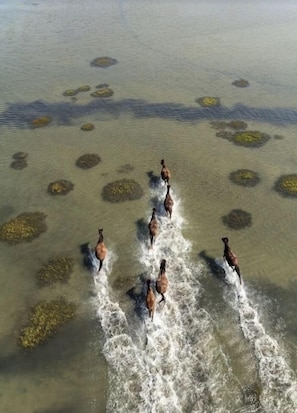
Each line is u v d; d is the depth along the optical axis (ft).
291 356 75.56
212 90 170.60
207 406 68.74
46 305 86.28
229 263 88.94
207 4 285.23
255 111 154.81
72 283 90.94
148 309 81.82
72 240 101.50
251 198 112.57
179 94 168.45
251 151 132.16
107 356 76.84
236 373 73.15
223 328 80.74
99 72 189.16
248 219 105.60
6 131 147.43
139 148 135.23
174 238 100.99
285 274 90.79
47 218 108.27
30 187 119.55
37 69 193.47
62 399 70.59
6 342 79.71
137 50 211.00
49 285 90.58
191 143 137.18
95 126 148.77
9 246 100.68
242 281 89.76
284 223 103.91
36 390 71.97
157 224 100.37
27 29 244.63
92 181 120.98
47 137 143.13
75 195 115.85
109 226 105.09
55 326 82.23
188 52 206.90
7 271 94.27
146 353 77.00
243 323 81.51
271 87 171.53
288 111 154.10
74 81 181.68
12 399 70.69
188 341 78.69
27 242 101.55
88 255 97.25
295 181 117.29
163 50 210.18
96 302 86.69
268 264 93.20
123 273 92.73
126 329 81.46
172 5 285.23
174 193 115.24
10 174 125.18
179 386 71.61
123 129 146.30
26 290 89.76
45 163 129.49
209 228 103.50
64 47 216.95
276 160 127.24
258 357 75.51
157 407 68.85
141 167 126.11
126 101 164.66
